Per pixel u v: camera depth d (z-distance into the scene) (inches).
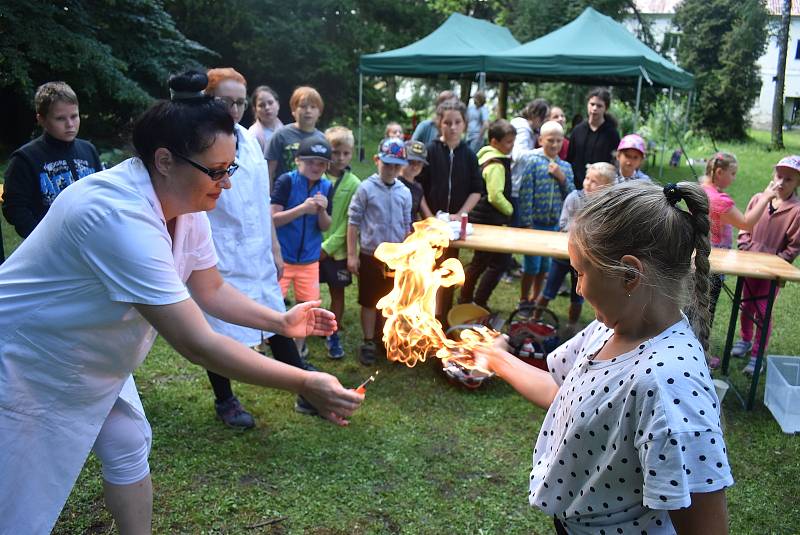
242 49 671.8
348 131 167.8
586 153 240.8
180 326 59.3
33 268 61.4
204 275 79.0
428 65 432.8
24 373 62.9
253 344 119.6
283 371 61.4
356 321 190.1
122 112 486.6
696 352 44.2
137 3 462.6
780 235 166.4
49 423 65.1
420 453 120.0
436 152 186.7
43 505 66.4
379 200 154.6
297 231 151.1
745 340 177.0
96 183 59.8
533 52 387.9
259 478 108.7
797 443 131.2
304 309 81.9
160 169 61.2
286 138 171.9
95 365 65.6
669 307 45.9
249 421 124.0
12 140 464.8
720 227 167.9
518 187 226.5
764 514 107.1
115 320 63.2
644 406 42.7
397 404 140.3
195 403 133.1
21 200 127.7
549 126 200.8
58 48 414.6
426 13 799.7
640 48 395.5
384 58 455.8
